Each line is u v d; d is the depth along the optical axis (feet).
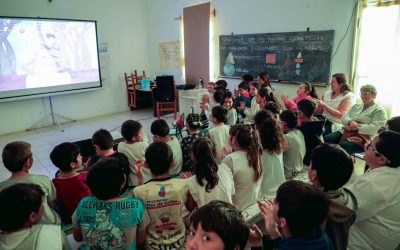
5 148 6.03
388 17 11.74
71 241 6.14
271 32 15.92
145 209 4.85
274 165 6.72
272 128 6.69
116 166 4.60
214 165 5.36
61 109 20.67
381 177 4.85
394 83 11.85
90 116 22.24
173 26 22.29
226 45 18.44
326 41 13.69
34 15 18.48
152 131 7.88
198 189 5.27
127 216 4.46
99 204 4.48
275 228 3.66
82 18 20.65
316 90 14.60
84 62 20.81
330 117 11.76
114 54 22.86
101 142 7.25
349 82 13.34
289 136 7.45
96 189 4.44
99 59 21.77
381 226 4.89
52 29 18.92
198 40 20.33
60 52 19.52
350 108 11.38
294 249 3.17
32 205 3.90
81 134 18.04
